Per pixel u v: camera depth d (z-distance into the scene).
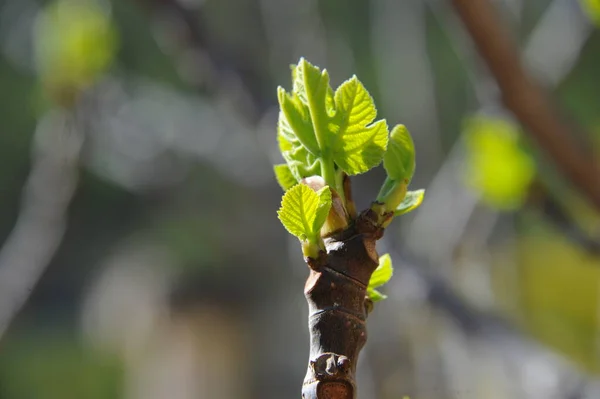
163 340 3.95
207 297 3.94
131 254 4.42
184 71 1.10
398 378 1.14
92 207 4.57
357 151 0.51
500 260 1.36
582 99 2.45
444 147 2.07
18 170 4.61
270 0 1.31
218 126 1.57
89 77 1.37
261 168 1.56
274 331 3.77
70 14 1.37
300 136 0.51
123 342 4.12
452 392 1.05
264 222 3.60
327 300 0.50
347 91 0.51
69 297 4.58
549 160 0.82
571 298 1.94
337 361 0.49
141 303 4.12
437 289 0.90
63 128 1.35
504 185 0.89
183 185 3.80
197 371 3.85
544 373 0.80
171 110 1.61
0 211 4.71
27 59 1.65
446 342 1.07
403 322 1.16
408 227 1.54
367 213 0.50
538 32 1.02
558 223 0.90
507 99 0.71
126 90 1.72
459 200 1.13
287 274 3.43
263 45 1.73
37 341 4.35
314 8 1.29
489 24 0.68
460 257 1.14
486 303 1.09
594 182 0.76
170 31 1.05
